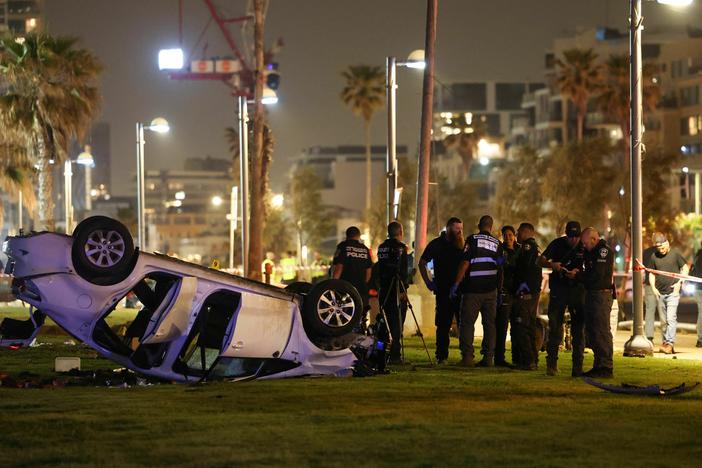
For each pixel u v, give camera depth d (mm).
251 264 91750
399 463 19453
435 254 38812
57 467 19016
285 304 31922
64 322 30000
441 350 38906
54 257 29578
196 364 33250
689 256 167750
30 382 30859
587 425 23750
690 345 49438
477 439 21844
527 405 26875
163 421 23938
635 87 43281
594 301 33625
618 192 165000
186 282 30391
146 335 30375
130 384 31375
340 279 33469
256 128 92438
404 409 26047
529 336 36812
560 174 176750
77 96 101312
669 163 159625
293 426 23359
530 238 37500
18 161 100562
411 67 59469
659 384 32094
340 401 27406
